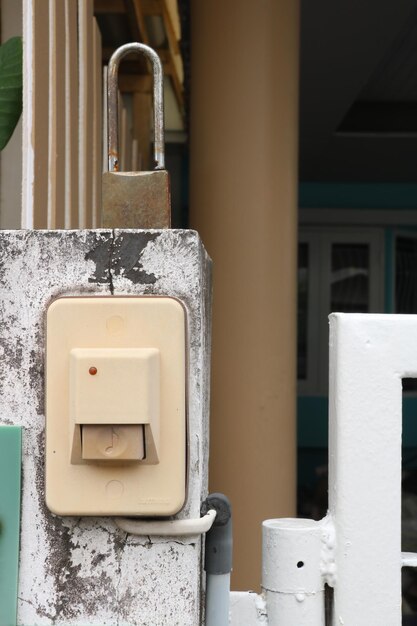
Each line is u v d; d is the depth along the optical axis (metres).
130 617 0.96
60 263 0.97
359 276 8.98
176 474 0.94
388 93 6.48
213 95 3.06
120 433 0.91
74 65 2.13
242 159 3.05
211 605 1.06
